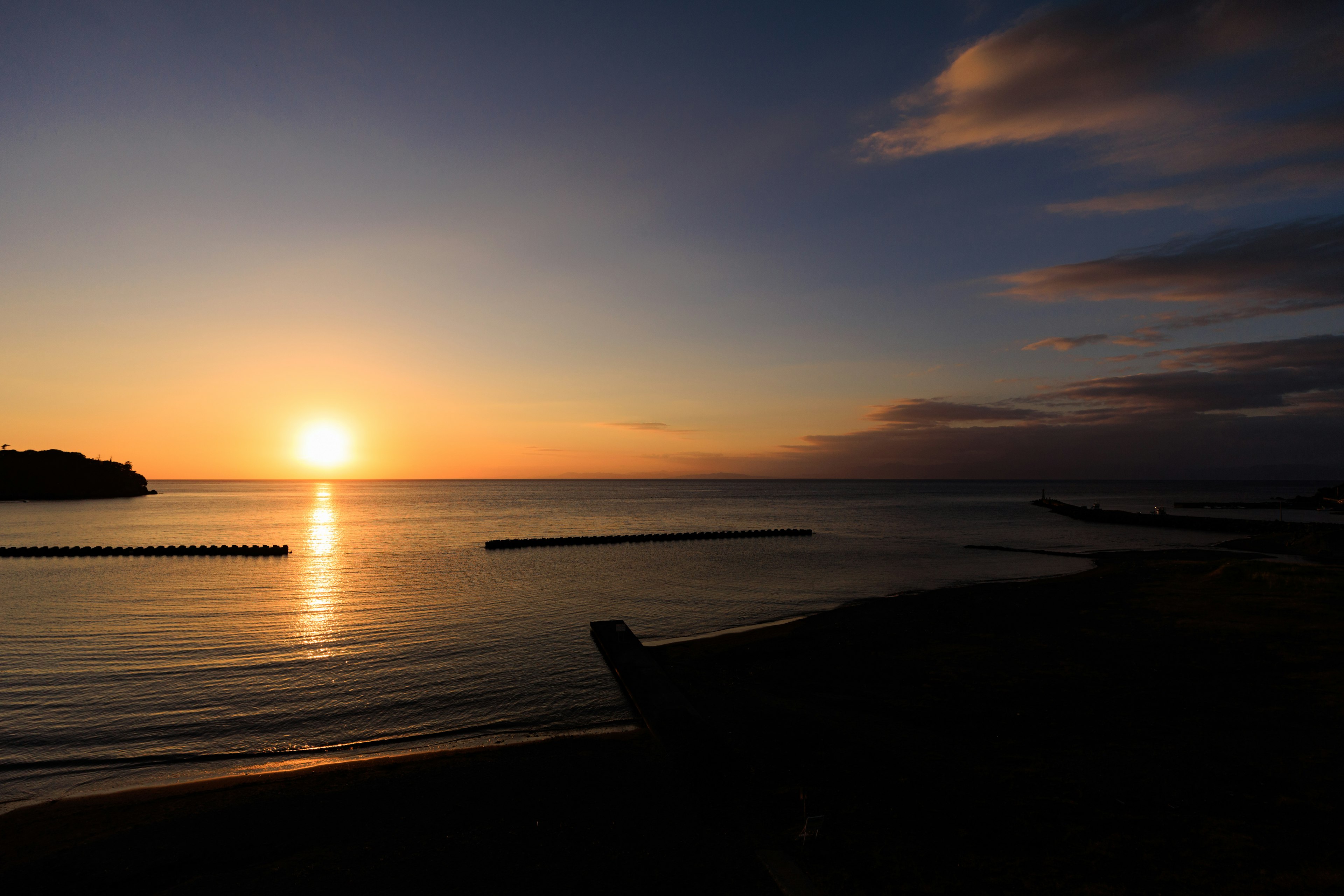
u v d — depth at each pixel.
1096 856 9.02
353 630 26.92
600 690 19.23
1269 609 25.12
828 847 9.56
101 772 13.88
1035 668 18.80
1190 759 12.16
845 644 22.59
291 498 181.88
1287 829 9.55
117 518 100.81
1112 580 34.75
